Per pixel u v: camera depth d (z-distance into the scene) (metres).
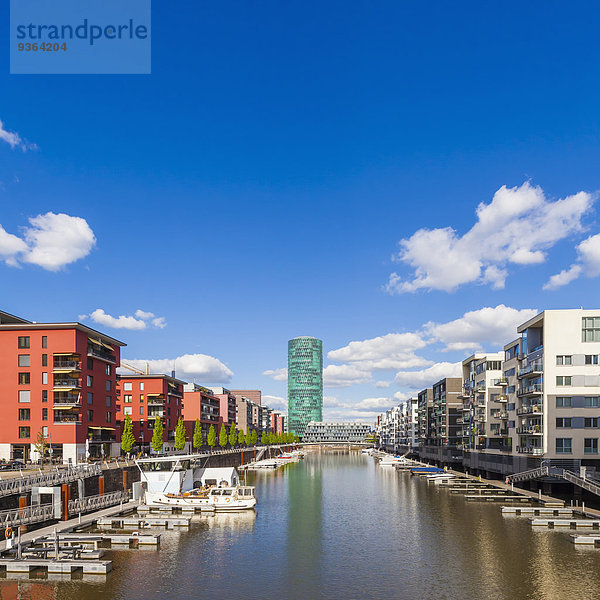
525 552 54.16
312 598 42.00
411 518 74.62
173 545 57.66
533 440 92.50
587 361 86.19
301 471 164.38
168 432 152.25
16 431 94.00
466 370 140.00
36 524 58.47
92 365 102.00
